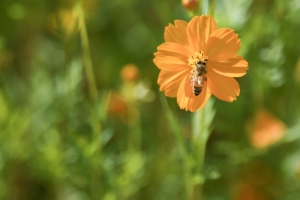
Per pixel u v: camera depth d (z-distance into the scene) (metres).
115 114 0.51
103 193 0.46
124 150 0.53
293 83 0.51
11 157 0.51
